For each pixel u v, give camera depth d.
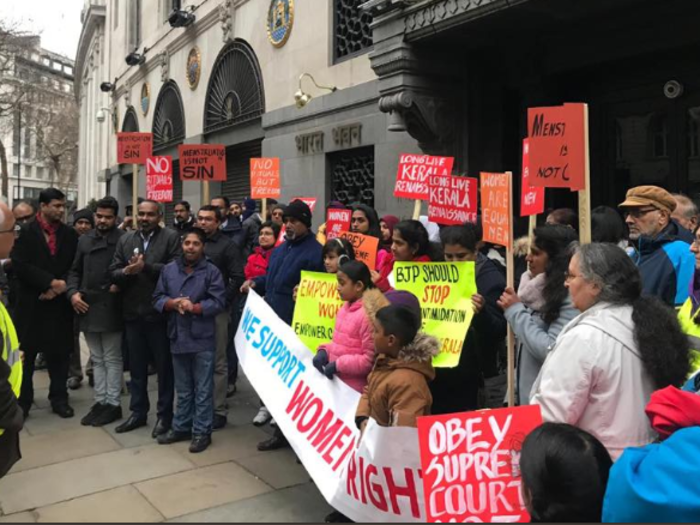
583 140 3.29
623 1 5.78
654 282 3.31
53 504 3.73
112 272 5.05
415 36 6.87
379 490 2.70
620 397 2.13
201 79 15.21
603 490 1.57
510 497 2.16
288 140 11.02
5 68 26.22
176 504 3.72
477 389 3.60
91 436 5.00
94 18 27.92
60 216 5.62
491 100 7.68
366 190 9.42
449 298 3.42
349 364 3.50
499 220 3.39
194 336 4.59
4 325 2.79
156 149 18.48
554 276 2.96
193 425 4.75
